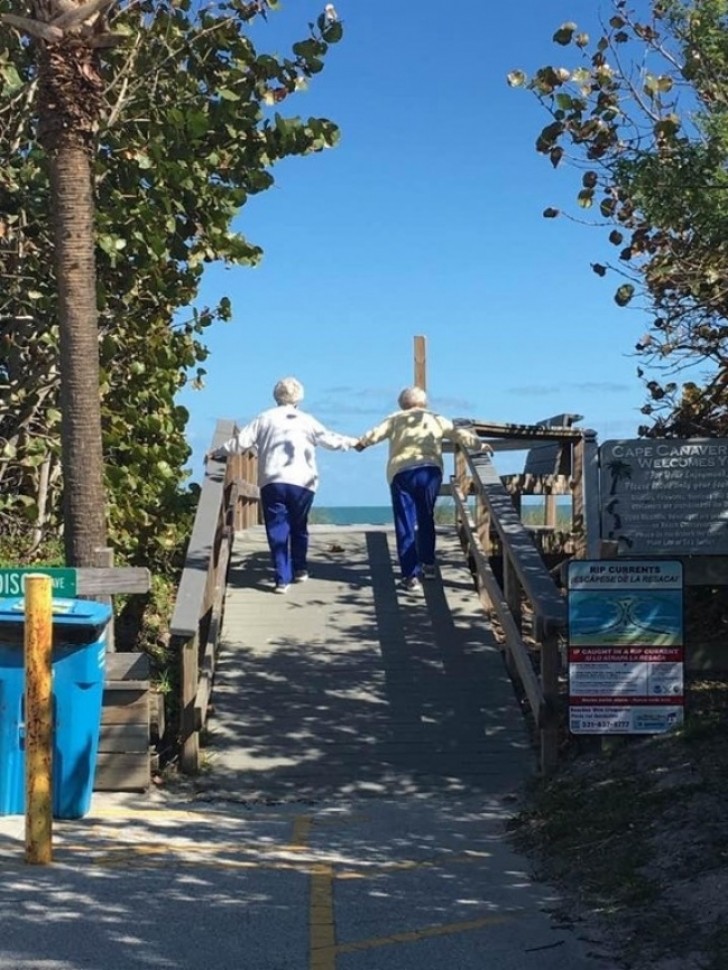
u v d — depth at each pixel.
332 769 7.70
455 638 9.56
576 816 6.36
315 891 5.38
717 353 9.19
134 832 6.45
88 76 7.67
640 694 7.33
